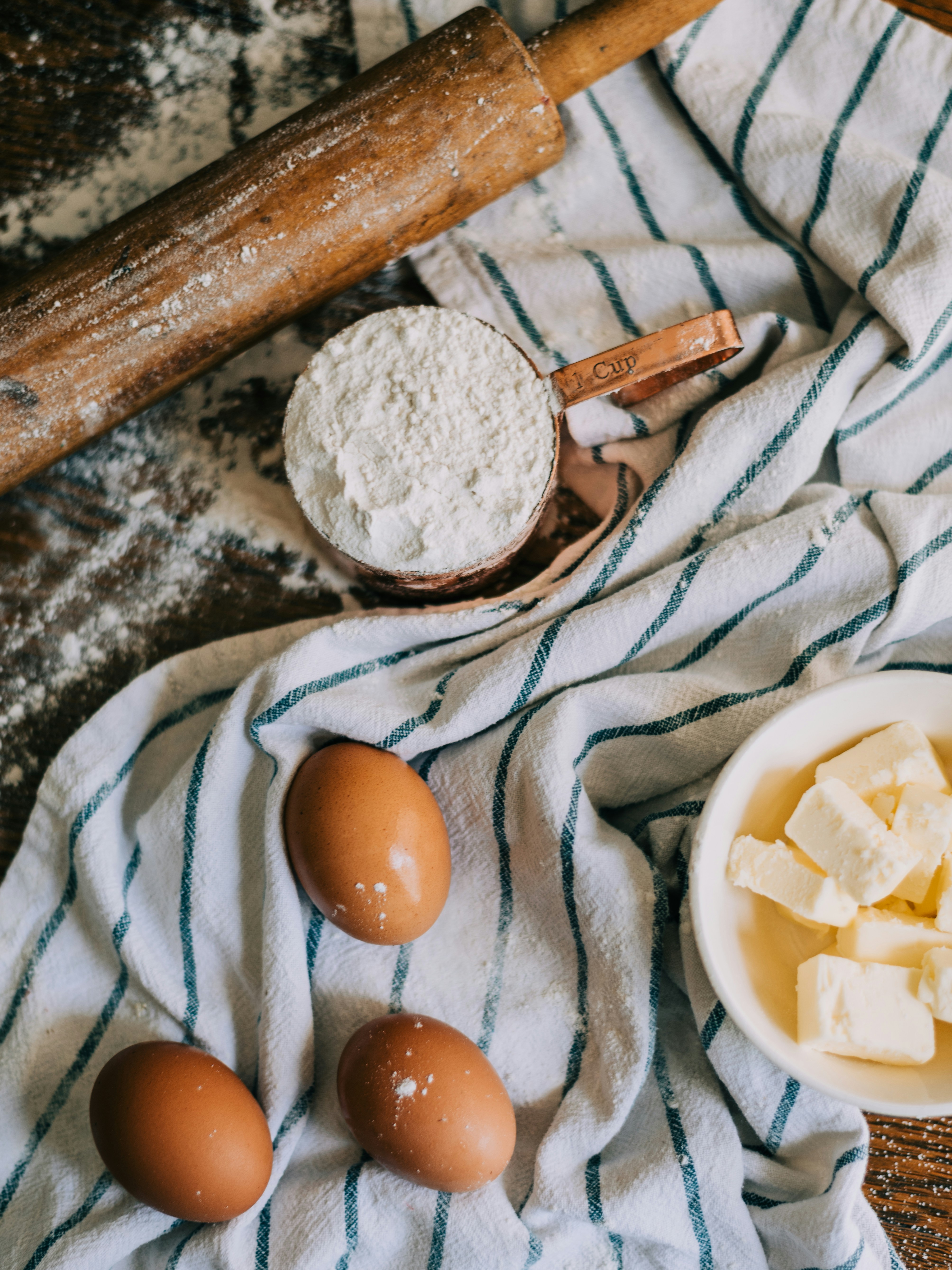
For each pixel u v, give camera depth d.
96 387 0.53
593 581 0.54
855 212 0.55
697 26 0.56
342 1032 0.54
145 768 0.57
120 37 0.58
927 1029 0.49
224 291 0.53
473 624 0.54
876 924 0.50
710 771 0.54
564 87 0.54
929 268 0.53
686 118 0.57
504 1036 0.53
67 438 0.54
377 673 0.55
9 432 0.53
